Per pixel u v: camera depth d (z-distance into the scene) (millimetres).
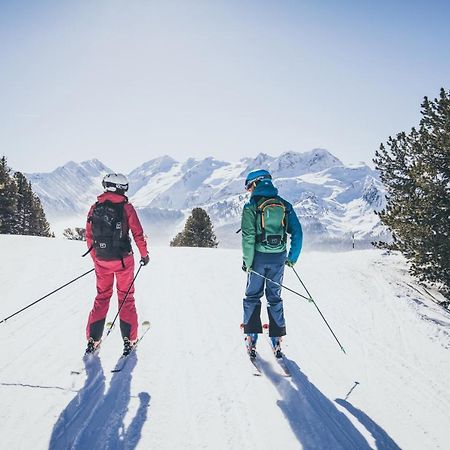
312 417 3324
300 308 6375
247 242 4250
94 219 4379
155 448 2881
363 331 5352
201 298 6941
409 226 8484
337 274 8445
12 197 36500
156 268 9930
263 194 4355
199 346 4730
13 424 3082
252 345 4445
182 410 3367
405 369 4262
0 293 6941
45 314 5867
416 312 6059
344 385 3891
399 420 3338
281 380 3939
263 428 3156
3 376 3848
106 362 4242
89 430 3051
